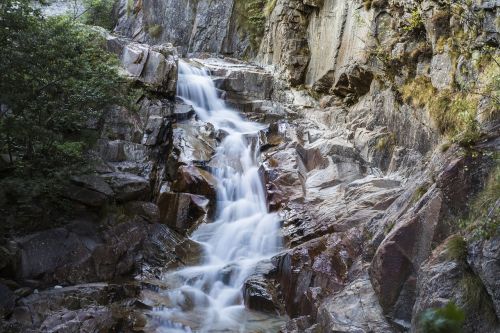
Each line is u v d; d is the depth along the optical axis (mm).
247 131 15562
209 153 13883
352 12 14789
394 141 11961
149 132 13281
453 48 9297
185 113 15133
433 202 6438
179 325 8039
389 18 12391
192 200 12039
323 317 7020
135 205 10938
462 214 6230
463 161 6371
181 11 22578
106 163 11453
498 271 4969
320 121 15609
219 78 17703
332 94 16406
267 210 11992
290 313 8539
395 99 12109
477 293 5141
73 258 9148
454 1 8695
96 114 10625
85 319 7508
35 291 8328
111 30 23109
